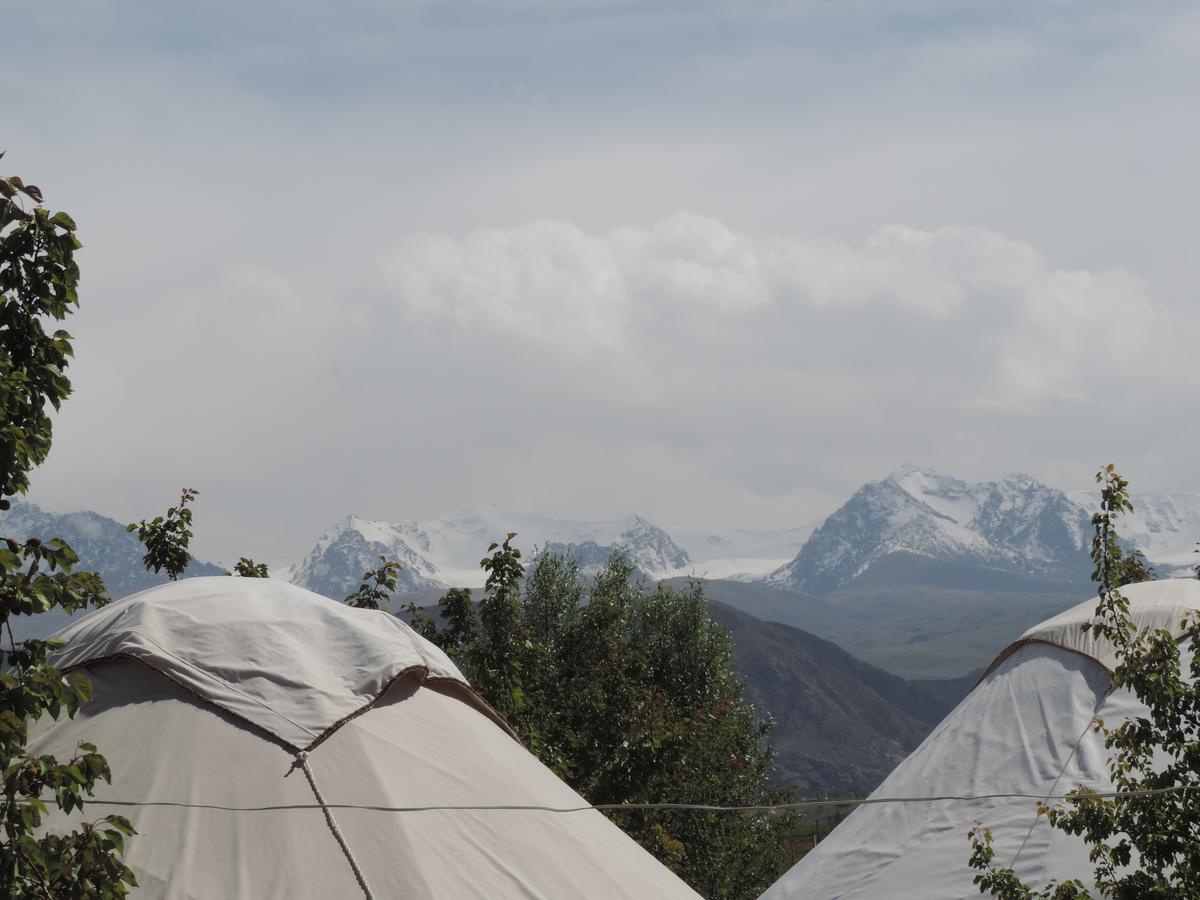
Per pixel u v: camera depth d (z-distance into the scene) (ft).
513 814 33.81
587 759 73.00
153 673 33.37
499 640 67.56
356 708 33.63
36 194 22.36
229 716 32.42
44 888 19.81
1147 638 36.83
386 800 31.35
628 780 70.33
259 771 31.12
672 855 71.20
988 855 38.83
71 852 20.38
